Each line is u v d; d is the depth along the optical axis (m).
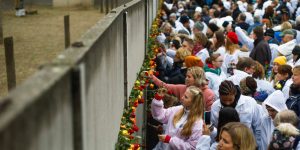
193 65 11.41
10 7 28.64
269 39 17.75
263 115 8.74
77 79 3.42
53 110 2.87
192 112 7.97
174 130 8.25
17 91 2.62
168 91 10.52
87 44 4.23
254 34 15.58
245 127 6.23
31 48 19.69
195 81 9.52
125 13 8.25
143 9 13.64
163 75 13.66
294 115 7.28
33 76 2.99
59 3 35.09
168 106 9.88
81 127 3.58
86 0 35.94
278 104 8.37
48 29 25.45
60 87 3.03
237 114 7.52
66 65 3.36
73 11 34.03
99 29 5.34
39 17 29.52
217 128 8.22
